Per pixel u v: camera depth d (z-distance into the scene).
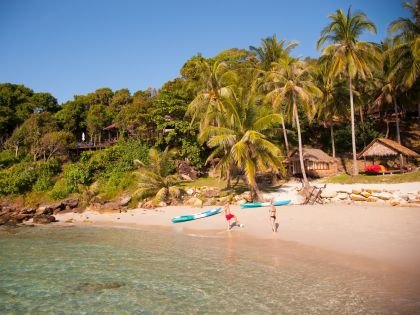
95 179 42.53
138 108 51.84
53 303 11.87
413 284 11.05
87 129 69.81
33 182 43.94
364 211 23.75
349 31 37.66
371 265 13.28
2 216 37.25
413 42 38.28
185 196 35.56
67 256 18.78
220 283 12.80
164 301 11.46
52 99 77.88
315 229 20.36
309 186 31.91
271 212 20.94
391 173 36.84
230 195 33.12
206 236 21.75
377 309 9.55
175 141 46.34
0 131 67.31
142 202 35.84
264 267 14.32
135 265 16.16
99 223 30.48
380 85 51.88
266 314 9.89
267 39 49.84
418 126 55.62
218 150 31.97
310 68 38.47
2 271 16.08
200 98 38.28
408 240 16.14
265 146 29.59
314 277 12.60
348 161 48.16
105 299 11.98
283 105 48.78
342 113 49.38
